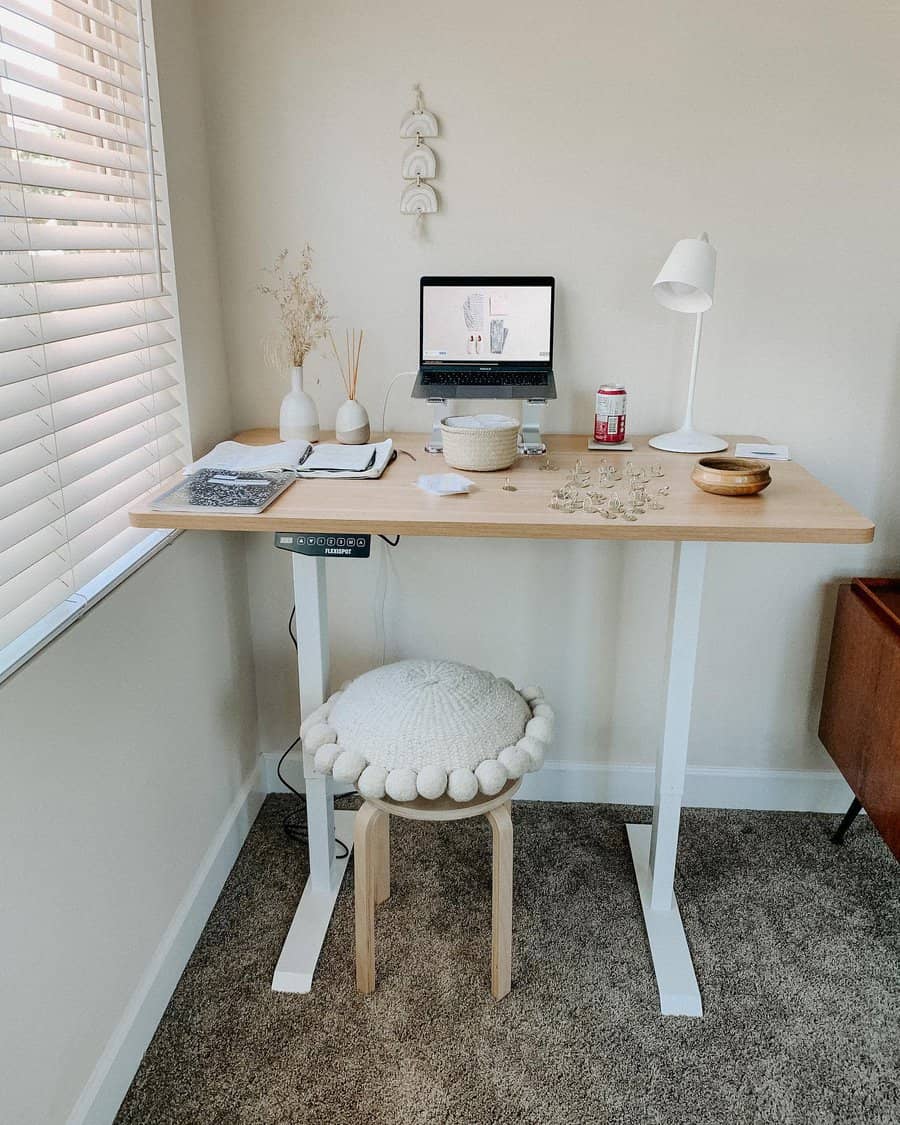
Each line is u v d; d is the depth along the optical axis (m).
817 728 2.19
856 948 1.78
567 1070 1.51
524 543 2.08
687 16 1.74
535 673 2.19
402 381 2.00
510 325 1.87
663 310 1.91
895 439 1.96
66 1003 1.28
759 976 1.71
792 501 1.51
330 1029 1.59
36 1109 1.20
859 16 1.71
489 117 1.81
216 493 1.47
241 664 2.11
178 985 1.68
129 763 1.49
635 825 2.14
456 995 1.66
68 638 1.27
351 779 1.50
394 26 1.77
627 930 1.82
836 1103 1.46
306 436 1.87
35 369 1.20
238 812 2.06
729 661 2.15
